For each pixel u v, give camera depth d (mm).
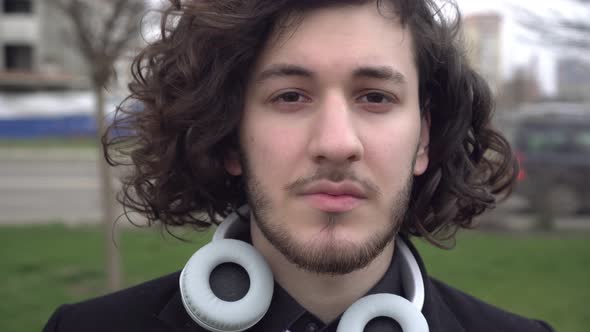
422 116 1521
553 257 6238
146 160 1610
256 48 1299
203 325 1252
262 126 1267
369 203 1223
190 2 1461
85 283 4941
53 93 26688
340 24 1235
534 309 4535
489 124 1727
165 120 1493
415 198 1607
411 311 1266
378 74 1235
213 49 1411
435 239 1709
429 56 1464
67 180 14117
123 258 5645
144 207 1692
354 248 1200
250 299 1257
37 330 3857
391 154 1241
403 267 1421
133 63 1658
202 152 1438
